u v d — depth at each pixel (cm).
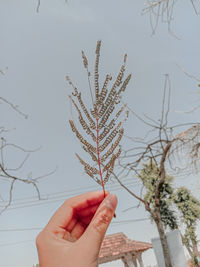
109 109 19
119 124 19
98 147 19
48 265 18
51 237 20
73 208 24
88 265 17
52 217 22
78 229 23
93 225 18
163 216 252
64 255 18
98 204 24
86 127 19
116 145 18
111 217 19
